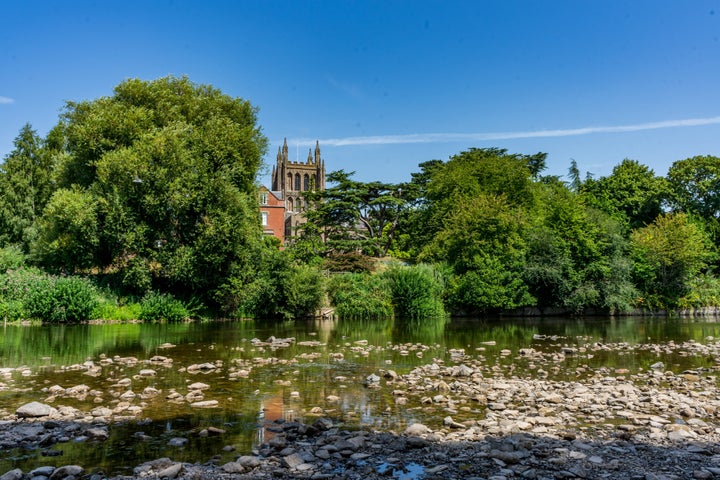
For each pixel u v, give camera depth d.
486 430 7.28
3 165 42.81
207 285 31.23
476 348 17.94
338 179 62.81
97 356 14.56
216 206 31.08
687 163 60.62
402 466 5.84
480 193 47.31
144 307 28.84
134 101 35.53
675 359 15.35
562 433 7.16
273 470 5.67
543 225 42.59
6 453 6.17
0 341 18.16
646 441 6.86
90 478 5.34
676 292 44.59
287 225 99.94
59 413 7.93
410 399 9.37
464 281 38.41
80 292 26.59
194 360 14.10
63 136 46.12
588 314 42.94
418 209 64.31
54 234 31.38
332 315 34.59
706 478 5.49
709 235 53.88
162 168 30.06
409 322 32.56
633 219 60.91
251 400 9.18
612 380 11.31
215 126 34.44
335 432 7.20
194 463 5.90
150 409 8.44
